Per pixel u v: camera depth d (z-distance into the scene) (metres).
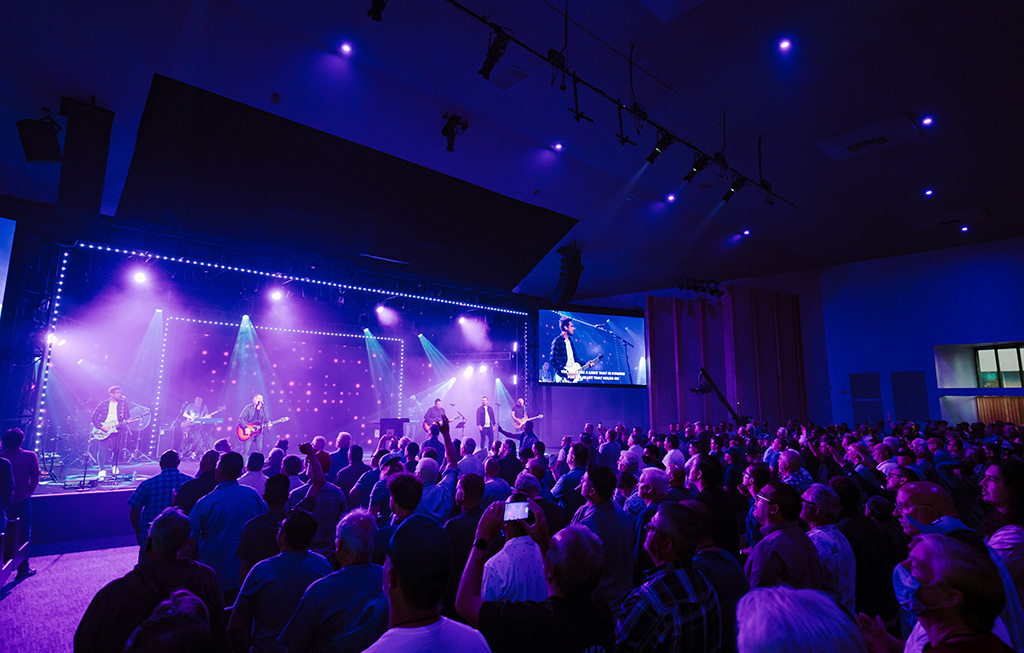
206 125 7.60
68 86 6.08
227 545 3.51
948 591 1.17
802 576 2.39
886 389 15.37
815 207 11.24
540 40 6.24
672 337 15.76
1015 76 6.91
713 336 16.12
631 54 6.47
